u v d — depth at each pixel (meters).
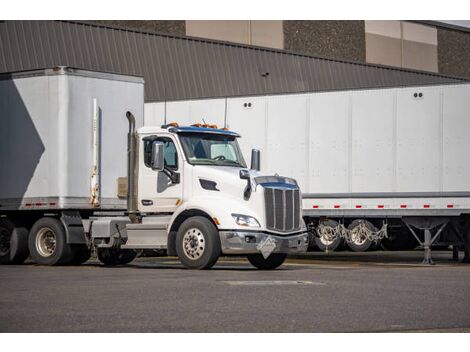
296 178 23.42
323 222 24.58
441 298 10.73
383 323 8.52
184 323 8.36
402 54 45.88
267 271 15.82
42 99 18.16
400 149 22.08
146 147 17.17
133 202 17.23
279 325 8.28
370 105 22.52
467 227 21.55
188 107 24.75
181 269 16.50
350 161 22.75
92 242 17.92
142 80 18.97
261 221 16.05
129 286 12.07
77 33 31.42
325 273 15.15
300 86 38.44
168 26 35.72
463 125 21.34
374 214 22.38
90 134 18.14
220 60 35.91
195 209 16.47
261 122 23.88
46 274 14.83
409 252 29.19
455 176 21.41
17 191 18.41
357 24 43.66
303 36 41.12
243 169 16.59
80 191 17.98
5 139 18.61
